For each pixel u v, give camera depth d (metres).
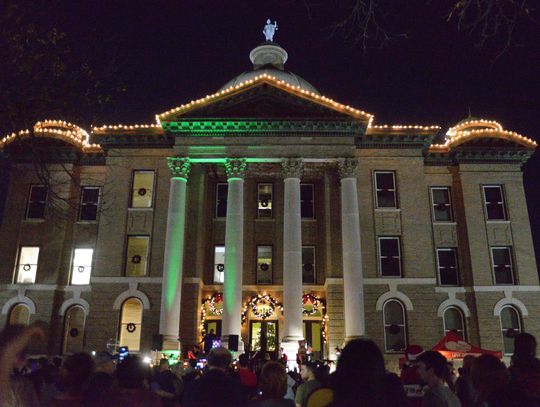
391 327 32.97
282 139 34.12
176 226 32.69
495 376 5.07
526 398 4.65
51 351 33.31
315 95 34.12
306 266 36.16
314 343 34.66
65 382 5.47
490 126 41.12
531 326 34.09
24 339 4.48
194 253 34.47
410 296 33.34
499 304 34.47
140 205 35.62
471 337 34.03
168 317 30.97
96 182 36.91
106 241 34.72
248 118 33.97
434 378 6.74
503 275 35.38
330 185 36.00
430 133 35.75
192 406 6.12
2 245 35.38
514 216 36.16
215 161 34.25
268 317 34.84
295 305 30.39
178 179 33.66
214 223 36.94
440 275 35.72
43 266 34.81
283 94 34.38
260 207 37.44
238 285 31.17
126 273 34.41
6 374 4.31
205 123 34.19
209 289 35.41
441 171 37.41
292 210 32.38
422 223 34.69
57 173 36.50
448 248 36.22
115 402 5.39
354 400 3.63
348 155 33.72
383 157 35.97
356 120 34.03
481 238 35.75
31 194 36.56
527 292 34.72
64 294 34.69
